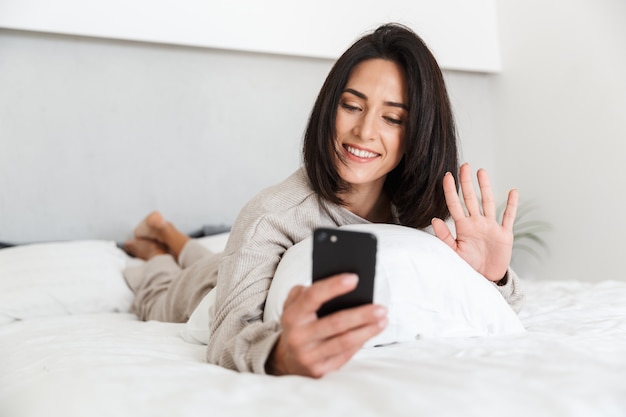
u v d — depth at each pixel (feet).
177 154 10.53
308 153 4.68
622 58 10.63
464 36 12.62
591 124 11.20
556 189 11.93
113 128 10.12
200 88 10.71
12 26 9.25
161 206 10.43
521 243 12.69
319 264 3.06
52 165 9.75
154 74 10.40
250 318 3.96
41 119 9.70
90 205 9.98
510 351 3.53
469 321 4.24
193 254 8.34
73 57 9.89
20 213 9.57
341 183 4.71
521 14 12.41
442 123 4.77
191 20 10.31
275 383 3.06
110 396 3.04
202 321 4.73
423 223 5.08
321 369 3.10
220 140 10.84
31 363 4.36
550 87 11.94
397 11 11.93
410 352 3.72
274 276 4.14
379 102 4.53
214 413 2.70
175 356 4.19
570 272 11.69
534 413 2.50
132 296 7.85
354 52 4.57
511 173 12.87
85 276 7.73
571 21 11.45
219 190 10.82
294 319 3.01
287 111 11.30
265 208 4.50
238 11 10.65
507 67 12.82
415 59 4.57
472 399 2.61
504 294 4.92
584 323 4.81
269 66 11.19
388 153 4.66
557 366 3.08
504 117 12.94
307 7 11.17
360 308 2.97
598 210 11.14
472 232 4.64
